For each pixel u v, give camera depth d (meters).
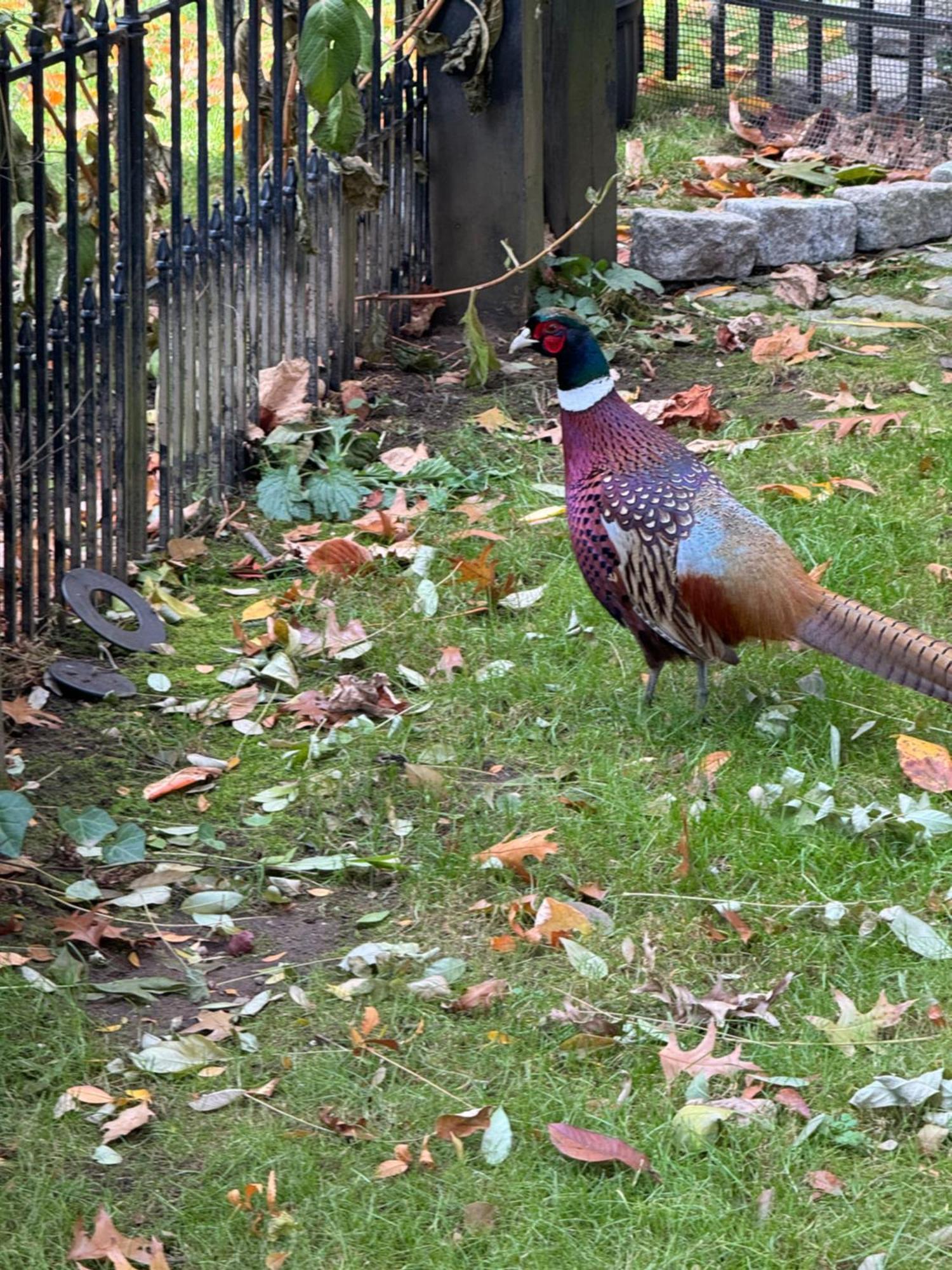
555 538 5.45
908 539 5.29
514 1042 3.37
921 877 3.80
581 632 4.93
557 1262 2.86
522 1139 3.12
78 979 3.55
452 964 3.60
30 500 4.81
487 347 6.48
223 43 5.50
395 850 4.03
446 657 4.80
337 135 5.76
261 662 4.87
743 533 4.17
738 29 10.16
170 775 4.34
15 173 5.55
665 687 4.65
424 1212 2.98
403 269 7.13
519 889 3.86
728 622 4.19
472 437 6.19
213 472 5.76
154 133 6.23
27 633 4.93
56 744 4.46
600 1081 3.26
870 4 9.65
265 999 3.52
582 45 7.01
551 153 7.17
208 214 5.57
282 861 3.99
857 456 5.87
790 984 3.51
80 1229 2.91
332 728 4.52
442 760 4.36
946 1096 3.15
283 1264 2.88
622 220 8.30
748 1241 2.88
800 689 4.55
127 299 5.10
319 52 5.46
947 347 6.88
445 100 6.89
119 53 4.95
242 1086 3.28
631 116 10.05
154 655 4.92
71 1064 3.31
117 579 5.19
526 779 4.25
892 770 4.24
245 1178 3.05
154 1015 3.50
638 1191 3.01
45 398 4.79
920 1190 2.97
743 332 7.07
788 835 3.95
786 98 10.03
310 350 6.40
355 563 5.27
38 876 3.92
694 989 3.52
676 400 6.29
